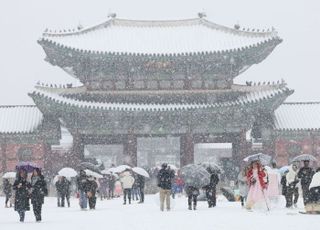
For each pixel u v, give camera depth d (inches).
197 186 1546.5
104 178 2637.8
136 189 2388.0
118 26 3784.5
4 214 1662.2
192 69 3533.5
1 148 3494.1
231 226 1017.5
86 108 3351.4
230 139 3649.1
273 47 3511.3
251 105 3380.9
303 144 3580.2
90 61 3481.8
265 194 1434.5
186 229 980.6
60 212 1635.1
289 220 1123.9
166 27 3809.1
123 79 3540.8
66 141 3907.5
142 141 5590.6
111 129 3484.3
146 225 1075.9
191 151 3499.0
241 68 3619.6
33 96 3284.9
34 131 3486.7
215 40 3619.6
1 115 3624.5
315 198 1314.0
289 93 3334.2
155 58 3432.6
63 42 3479.3
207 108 3400.6
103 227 1063.0
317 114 3686.0
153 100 3545.8
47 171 3484.3
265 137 3553.2
